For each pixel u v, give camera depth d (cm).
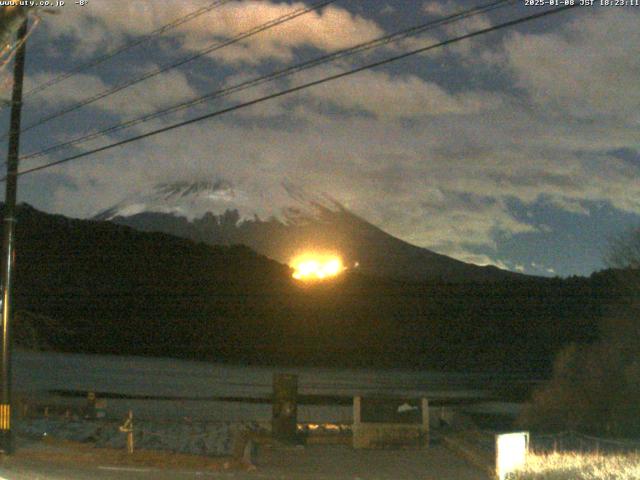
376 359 6272
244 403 3891
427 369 5956
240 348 6606
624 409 2845
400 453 2152
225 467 1809
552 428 2895
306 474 1745
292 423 2288
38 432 2409
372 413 2259
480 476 1730
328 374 5747
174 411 3481
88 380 4969
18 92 2003
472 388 4816
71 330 6669
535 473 1566
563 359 3183
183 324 6962
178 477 1633
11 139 2022
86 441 2338
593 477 1411
